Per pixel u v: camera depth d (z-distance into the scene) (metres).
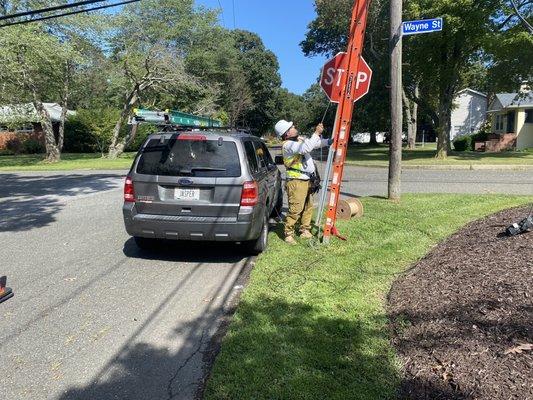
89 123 36.53
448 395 2.99
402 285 4.97
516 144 34.09
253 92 70.19
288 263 6.04
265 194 6.65
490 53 22.80
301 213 7.33
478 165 18.75
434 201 9.98
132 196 6.24
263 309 4.60
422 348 3.58
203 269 6.12
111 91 35.50
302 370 3.48
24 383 3.49
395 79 9.72
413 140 42.69
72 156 35.75
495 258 4.88
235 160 6.11
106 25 26.50
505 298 3.89
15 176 19.83
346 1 30.89
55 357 3.86
